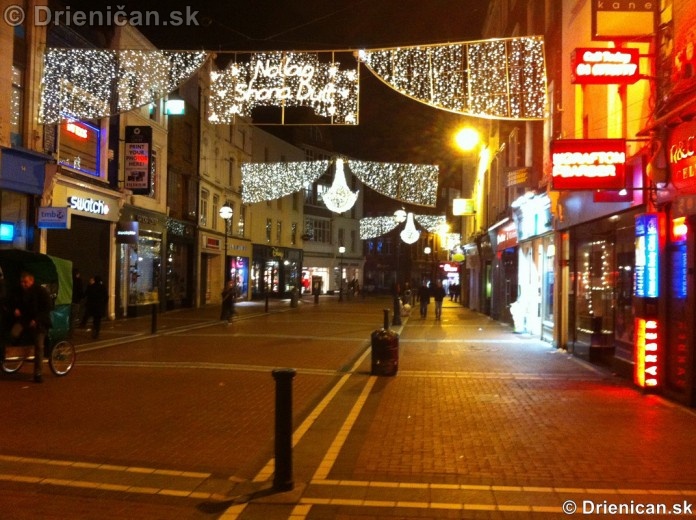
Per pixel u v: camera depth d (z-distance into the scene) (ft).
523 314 70.49
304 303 142.31
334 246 205.26
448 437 24.93
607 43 42.88
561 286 54.70
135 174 79.41
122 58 77.05
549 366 44.04
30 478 19.52
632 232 38.65
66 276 41.60
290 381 18.99
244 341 59.06
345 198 91.91
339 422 27.48
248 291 147.23
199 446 23.45
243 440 24.34
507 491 18.81
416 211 237.66
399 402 31.73
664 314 33.12
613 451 23.03
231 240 133.80
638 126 37.68
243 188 134.41
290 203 175.73
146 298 91.86
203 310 106.32
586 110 49.39
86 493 18.33
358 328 75.36
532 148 67.21
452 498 18.20
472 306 131.75
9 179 57.88
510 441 24.36
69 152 69.77
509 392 34.40
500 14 95.30
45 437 24.26
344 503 17.80
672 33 31.81
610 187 33.76
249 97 37.60
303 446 23.71
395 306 82.23
